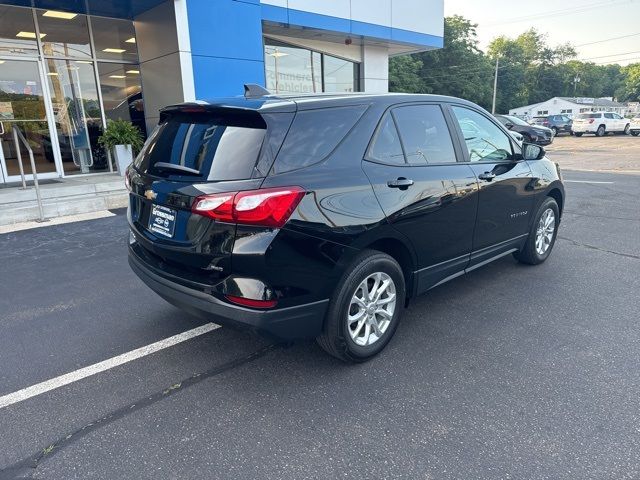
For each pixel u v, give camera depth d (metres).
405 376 3.06
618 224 6.99
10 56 9.41
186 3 9.38
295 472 2.27
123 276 5.00
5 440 2.50
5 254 5.79
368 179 3.04
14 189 8.29
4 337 3.67
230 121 2.90
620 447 2.38
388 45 14.84
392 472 2.26
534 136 21.73
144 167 3.25
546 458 2.32
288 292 2.71
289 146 2.77
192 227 2.74
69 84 10.21
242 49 10.39
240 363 3.26
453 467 2.28
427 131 3.61
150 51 10.25
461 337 3.57
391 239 3.21
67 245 6.14
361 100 3.24
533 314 3.95
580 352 3.31
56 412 2.73
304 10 11.48
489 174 3.99
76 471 2.28
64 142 10.27
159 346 3.50
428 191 3.40
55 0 8.86
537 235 4.96
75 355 3.38
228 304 2.65
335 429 2.57
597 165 15.30
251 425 2.61
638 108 68.50
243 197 2.55
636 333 3.58
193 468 2.29
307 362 3.26
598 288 4.48
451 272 3.86
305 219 2.70
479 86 54.66
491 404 2.75
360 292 3.11
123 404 2.81
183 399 2.85
